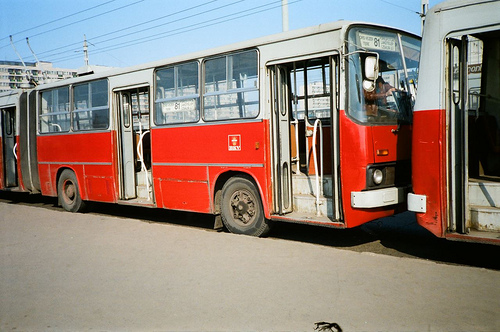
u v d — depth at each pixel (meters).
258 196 7.12
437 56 5.36
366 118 6.16
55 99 10.99
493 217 5.19
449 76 5.34
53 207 12.16
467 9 5.12
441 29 5.33
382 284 4.67
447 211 5.40
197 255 6.12
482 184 5.38
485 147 6.10
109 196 9.60
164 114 8.43
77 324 4.14
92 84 9.91
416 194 5.62
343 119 6.05
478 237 5.12
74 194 10.67
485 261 5.84
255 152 6.95
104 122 9.61
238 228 7.40
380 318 3.92
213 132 7.54
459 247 6.60
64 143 10.66
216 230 8.23
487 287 4.46
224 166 7.41
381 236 7.44
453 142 5.40
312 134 7.20
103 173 9.68
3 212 10.46
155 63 8.54
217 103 7.49
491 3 4.95
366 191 6.06
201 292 4.75
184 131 8.02
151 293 4.81
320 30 6.23
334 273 5.09
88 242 7.16
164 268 5.62
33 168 11.66
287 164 7.05
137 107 10.20
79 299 4.74
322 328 3.81
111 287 5.05
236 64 7.23
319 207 6.64
